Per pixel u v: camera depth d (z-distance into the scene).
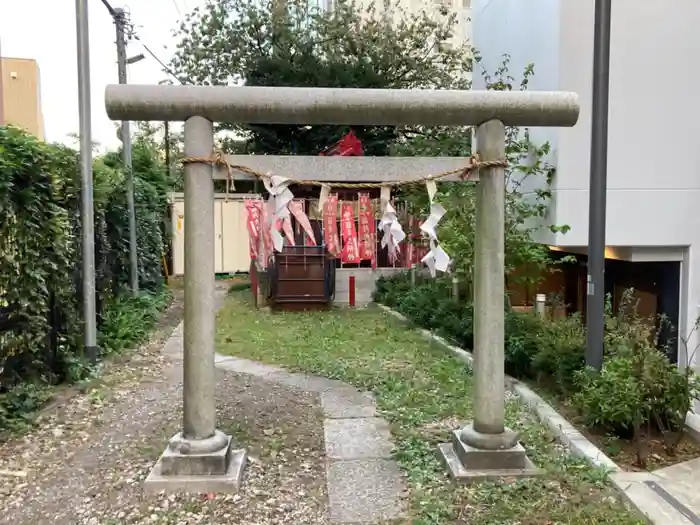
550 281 10.20
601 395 4.28
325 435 4.59
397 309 10.45
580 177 7.70
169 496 3.54
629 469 3.91
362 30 15.09
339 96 3.63
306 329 8.88
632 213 7.76
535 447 4.20
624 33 7.55
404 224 8.56
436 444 4.34
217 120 3.71
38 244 5.07
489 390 3.85
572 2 7.53
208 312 3.75
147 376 6.19
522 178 8.13
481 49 11.20
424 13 16.97
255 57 14.52
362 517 3.35
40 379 5.32
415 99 3.67
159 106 3.58
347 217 4.97
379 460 4.13
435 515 3.29
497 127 3.78
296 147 14.82
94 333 6.28
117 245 9.20
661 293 8.52
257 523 3.27
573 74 7.59
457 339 7.61
